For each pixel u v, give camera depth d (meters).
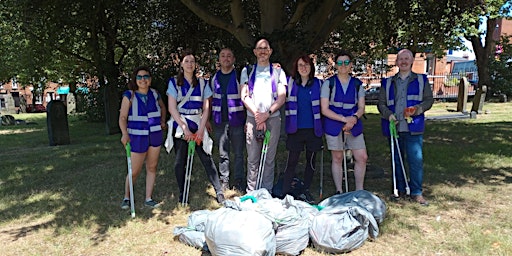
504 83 21.48
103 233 4.19
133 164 4.82
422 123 4.76
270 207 3.68
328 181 5.83
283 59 7.55
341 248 3.55
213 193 5.46
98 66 14.81
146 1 11.81
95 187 5.89
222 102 5.45
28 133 14.66
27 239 4.08
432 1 9.02
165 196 5.35
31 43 15.09
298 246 3.56
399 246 3.70
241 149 5.58
